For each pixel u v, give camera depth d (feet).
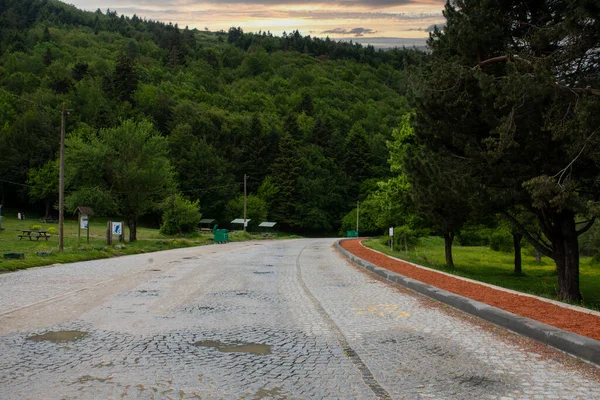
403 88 57.62
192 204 194.59
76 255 76.69
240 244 156.56
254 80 575.38
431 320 28.25
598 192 47.85
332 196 335.88
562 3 45.88
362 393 15.58
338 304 33.83
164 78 515.91
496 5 48.91
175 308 31.35
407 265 64.59
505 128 42.88
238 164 338.13
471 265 119.14
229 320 27.50
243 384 16.33
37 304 32.30
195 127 347.77
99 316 28.27
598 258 137.59
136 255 91.25
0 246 100.42
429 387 16.25
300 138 358.02
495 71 49.73
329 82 567.18
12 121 320.09
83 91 362.12
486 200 49.14
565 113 41.01
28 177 287.48
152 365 18.42
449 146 55.06
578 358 19.98
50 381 16.43
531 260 148.66
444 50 57.31
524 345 22.29
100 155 136.15
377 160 358.64
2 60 443.32
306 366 18.58
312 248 129.70
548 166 44.19
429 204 68.39
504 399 15.15
